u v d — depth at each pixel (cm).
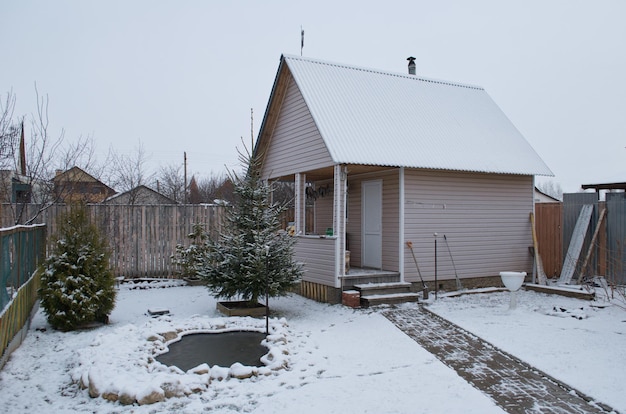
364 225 1306
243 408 505
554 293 1182
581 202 1371
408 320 917
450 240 1223
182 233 1405
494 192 1296
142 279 1348
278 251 944
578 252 1291
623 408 504
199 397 534
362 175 1319
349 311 1005
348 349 726
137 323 890
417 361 666
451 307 1029
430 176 1198
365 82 1374
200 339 771
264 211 966
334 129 1146
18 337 714
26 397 533
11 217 1281
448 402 522
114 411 494
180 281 1356
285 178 1473
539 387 572
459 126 1362
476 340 775
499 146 1344
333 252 1093
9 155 1312
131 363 610
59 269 831
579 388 559
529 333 806
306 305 1097
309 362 650
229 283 934
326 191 1481
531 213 1353
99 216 1338
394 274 1146
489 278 1284
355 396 537
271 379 587
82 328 836
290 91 1331
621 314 956
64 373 609
